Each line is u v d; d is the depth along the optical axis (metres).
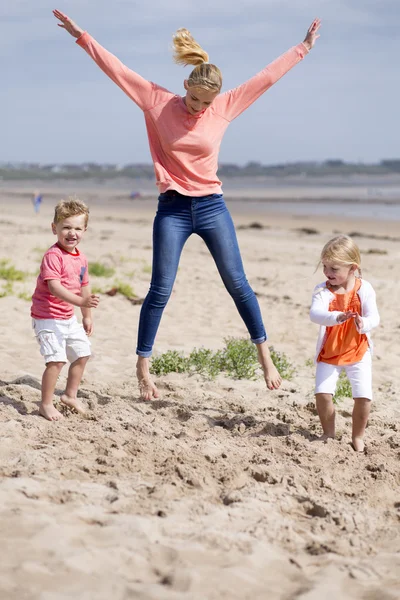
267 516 7.21
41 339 10.04
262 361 10.99
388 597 5.74
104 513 6.92
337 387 13.13
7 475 7.88
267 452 9.41
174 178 10.27
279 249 46.62
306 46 10.54
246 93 10.45
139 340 11.00
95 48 10.04
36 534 6.23
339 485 8.45
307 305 25.53
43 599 5.23
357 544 6.82
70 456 8.52
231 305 24.11
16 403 10.84
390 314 24.30
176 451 9.09
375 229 70.38
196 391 12.66
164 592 5.47
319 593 5.70
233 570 5.91
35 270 28.23
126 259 35.16
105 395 11.97
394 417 12.02
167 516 6.97
